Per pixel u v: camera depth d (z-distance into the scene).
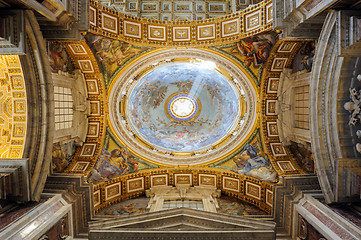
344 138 9.08
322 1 7.43
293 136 14.17
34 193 9.26
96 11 11.42
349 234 7.70
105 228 8.59
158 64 15.61
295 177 12.11
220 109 19.72
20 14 7.45
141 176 15.17
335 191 9.12
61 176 11.82
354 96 8.44
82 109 14.20
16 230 7.46
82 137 14.55
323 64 8.91
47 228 8.47
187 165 15.75
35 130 9.31
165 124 20.61
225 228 8.61
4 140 11.58
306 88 13.05
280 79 14.35
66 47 12.35
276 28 9.68
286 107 14.41
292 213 10.78
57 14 8.59
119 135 15.23
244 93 15.28
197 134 19.98
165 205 13.91
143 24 13.20
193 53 14.23
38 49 8.63
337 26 7.41
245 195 14.41
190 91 20.83
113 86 14.59
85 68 13.69
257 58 13.75
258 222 8.88
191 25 13.50
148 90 19.78
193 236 8.29
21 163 8.82
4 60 9.56
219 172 15.21
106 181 13.66
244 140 15.44
